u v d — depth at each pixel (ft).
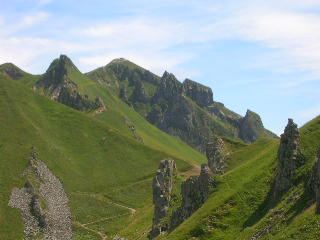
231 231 269.44
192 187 338.13
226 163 409.69
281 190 262.67
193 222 285.02
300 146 269.44
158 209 413.59
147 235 404.98
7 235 494.18
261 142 434.30
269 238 215.31
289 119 278.87
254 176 306.55
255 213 275.18
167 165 444.96
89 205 652.48
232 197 293.84
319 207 202.90
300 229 198.80
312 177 229.04
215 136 447.83
